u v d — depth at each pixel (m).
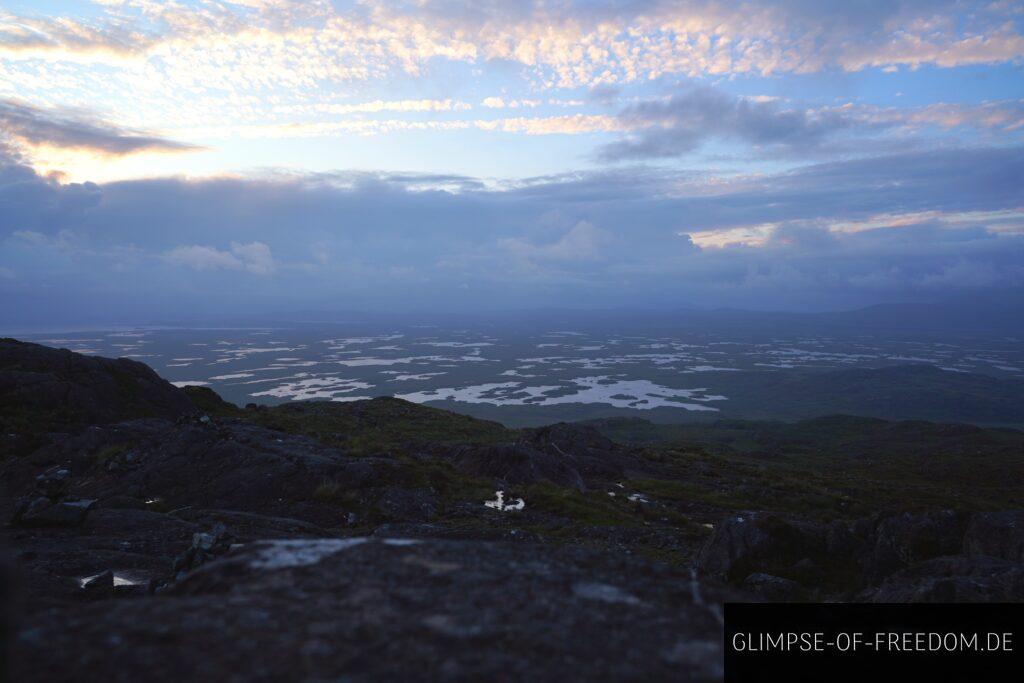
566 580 4.89
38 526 14.34
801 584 12.10
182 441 22.03
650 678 3.30
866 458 84.88
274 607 4.09
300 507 18.44
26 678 2.91
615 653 3.60
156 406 34.19
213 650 3.33
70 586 10.38
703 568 12.99
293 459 21.38
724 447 88.75
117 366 35.41
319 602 4.21
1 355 32.78
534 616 4.11
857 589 11.88
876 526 14.13
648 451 41.78
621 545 17.56
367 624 3.84
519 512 20.80
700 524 22.44
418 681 3.07
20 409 28.95
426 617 4.00
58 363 33.34
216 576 4.90
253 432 26.17
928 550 13.27
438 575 4.86
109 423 30.08
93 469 21.30
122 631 3.54
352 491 19.89
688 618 4.31
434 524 18.48
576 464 32.78
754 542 13.02
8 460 23.53
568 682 3.18
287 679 3.03
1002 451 81.31
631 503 24.80
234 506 18.39
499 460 27.03
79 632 3.51
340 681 3.03
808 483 37.38
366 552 5.42
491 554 5.51
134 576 11.14
